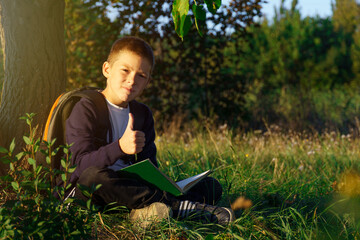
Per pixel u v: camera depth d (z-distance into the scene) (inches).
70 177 100.3
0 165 124.6
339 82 564.1
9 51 133.6
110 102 108.0
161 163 177.3
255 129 336.5
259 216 111.6
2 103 134.8
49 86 135.6
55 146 104.9
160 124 320.5
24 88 132.0
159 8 283.3
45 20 135.1
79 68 311.1
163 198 98.0
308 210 128.3
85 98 104.6
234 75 336.8
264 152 229.9
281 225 112.2
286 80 528.7
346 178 145.3
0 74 187.5
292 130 325.1
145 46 106.2
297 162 209.9
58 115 105.3
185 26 100.7
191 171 168.6
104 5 283.6
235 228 103.1
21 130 130.8
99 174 92.0
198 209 98.5
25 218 84.7
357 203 125.3
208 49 324.5
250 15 296.7
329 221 117.3
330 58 565.3
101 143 103.4
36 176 87.9
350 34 636.7
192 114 326.3
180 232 95.6
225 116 330.3
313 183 157.2
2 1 133.5
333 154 227.0
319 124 341.7
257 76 525.3
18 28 131.9
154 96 323.0
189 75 325.7
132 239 95.4
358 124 315.0
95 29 316.2
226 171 159.3
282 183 156.1
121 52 104.3
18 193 85.8
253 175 162.1
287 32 568.4
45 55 135.0
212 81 332.2
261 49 542.9
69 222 85.1
